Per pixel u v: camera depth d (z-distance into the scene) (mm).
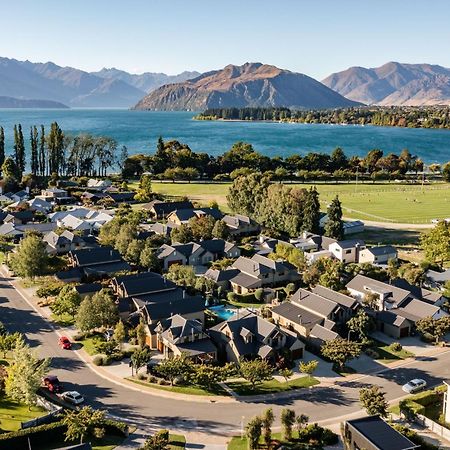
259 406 70375
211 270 120562
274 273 118250
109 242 140750
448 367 82938
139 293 102938
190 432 63531
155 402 70750
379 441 55344
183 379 76062
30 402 66000
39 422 62938
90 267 121562
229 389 75000
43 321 97750
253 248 143125
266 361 79000
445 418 67500
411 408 67250
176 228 148875
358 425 58125
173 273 116688
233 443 61125
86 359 83000
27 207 184750
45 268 119375
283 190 165000
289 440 61719
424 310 98875
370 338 94125
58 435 60750
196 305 95438
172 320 88188
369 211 195875
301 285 119625
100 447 59594
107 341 87375
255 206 173250
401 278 118125
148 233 147625
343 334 93250
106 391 73438
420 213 192125
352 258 139000
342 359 79812
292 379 78250
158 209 182000
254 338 84562
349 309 96250
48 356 83312
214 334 88062
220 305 108000
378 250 136625
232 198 182875
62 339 87875
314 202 157750
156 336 88188
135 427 64312
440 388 73438
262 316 101688
